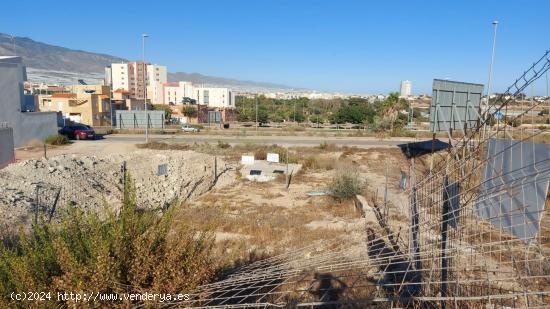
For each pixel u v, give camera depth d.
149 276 4.73
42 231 5.34
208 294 4.79
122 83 114.38
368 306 5.84
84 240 4.85
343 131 47.81
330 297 6.18
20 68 30.31
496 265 5.69
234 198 16.05
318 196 16.20
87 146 30.56
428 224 6.10
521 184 4.57
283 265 6.79
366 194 15.50
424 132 43.41
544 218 9.34
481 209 5.12
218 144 31.61
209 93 121.12
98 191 16.16
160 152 25.20
